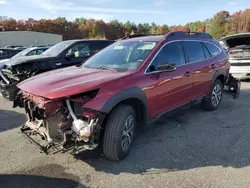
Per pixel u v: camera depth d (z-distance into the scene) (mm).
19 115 5945
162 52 4461
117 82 3602
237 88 7074
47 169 3490
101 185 3137
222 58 6258
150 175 3344
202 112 6035
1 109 6473
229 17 81000
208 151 4012
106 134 3512
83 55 8383
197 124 5230
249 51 9922
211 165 3580
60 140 3324
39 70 7191
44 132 3484
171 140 4438
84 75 3852
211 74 5730
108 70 4117
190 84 5031
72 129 3275
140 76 3932
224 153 3941
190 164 3613
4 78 6941
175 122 5340
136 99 3846
